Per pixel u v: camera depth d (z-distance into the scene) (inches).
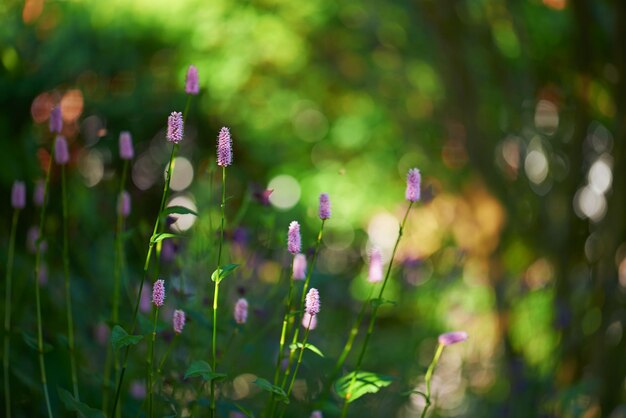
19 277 161.8
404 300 326.3
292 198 420.8
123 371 93.5
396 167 400.8
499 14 271.7
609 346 233.5
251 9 334.0
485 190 298.2
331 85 393.1
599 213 264.2
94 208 209.5
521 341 272.8
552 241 272.1
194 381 123.6
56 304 155.9
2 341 142.4
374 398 189.2
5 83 232.4
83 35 282.7
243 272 147.8
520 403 225.6
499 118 294.2
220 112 382.9
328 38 350.6
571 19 251.3
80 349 141.1
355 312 280.5
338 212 406.6
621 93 228.8
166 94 366.0
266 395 156.6
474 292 323.0
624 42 224.4
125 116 346.0
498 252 297.9
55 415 129.1
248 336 136.4
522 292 279.7
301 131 418.6
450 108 292.8
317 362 159.3
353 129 398.6
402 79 341.7
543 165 305.0
